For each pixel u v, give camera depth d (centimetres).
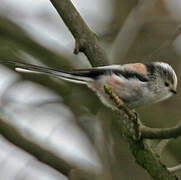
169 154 1222
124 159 1188
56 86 1281
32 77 1262
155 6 1409
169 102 1349
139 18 1258
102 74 955
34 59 1295
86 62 1355
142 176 1164
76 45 909
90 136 1253
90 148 1243
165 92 994
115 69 960
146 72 972
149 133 820
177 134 791
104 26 1399
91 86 960
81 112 1277
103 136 1235
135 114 851
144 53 1343
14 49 1278
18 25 1289
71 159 1137
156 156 860
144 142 852
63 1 917
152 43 1362
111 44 1323
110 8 1437
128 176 1162
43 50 1288
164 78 984
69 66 1296
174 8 1440
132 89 958
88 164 1152
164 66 993
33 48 1285
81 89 1279
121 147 1202
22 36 1273
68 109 1293
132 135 858
